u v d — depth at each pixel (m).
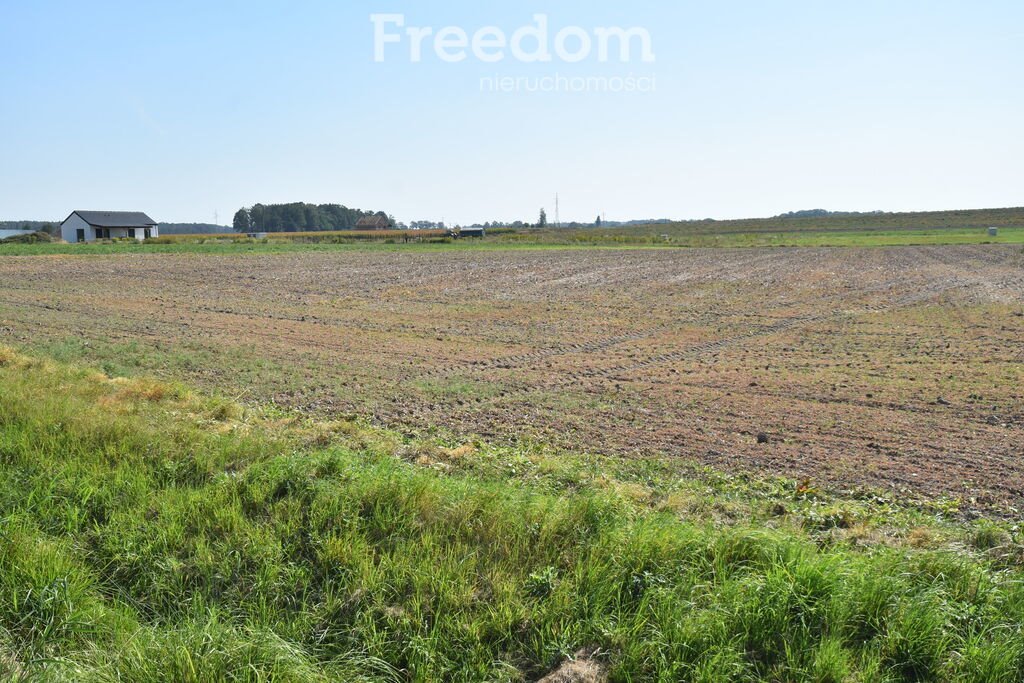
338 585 4.91
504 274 35.34
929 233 93.06
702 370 14.03
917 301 24.61
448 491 6.20
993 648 4.11
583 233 114.25
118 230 87.56
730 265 40.91
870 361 14.70
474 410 10.94
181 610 4.75
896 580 4.69
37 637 4.37
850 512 6.61
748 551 5.18
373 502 5.93
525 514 5.77
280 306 23.56
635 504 6.57
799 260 44.41
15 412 8.20
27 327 18.20
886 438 9.33
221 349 15.80
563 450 8.85
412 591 4.82
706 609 4.54
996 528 6.01
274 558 5.14
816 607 4.46
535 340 17.73
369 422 10.22
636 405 11.23
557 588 4.74
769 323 20.38
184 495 6.12
